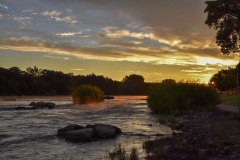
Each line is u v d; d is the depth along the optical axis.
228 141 14.52
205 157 12.13
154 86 39.69
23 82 162.00
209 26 49.81
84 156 13.98
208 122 24.39
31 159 13.59
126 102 72.50
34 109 45.78
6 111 41.59
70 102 71.00
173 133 19.62
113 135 18.95
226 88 95.56
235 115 26.80
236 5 46.00
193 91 37.94
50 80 180.50
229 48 49.22
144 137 19.03
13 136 19.84
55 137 19.39
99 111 41.66
